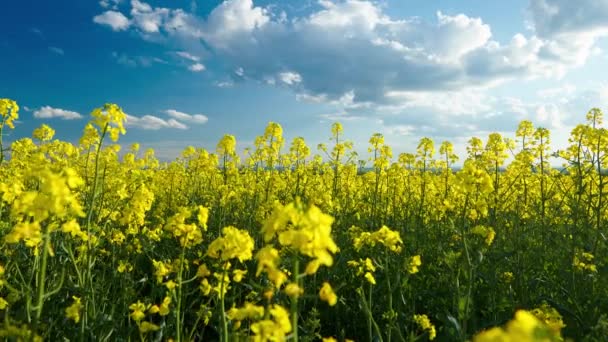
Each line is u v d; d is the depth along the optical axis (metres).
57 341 3.65
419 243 7.22
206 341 4.53
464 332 3.62
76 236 4.66
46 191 2.50
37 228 2.63
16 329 2.64
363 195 11.21
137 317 3.15
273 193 9.72
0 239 4.12
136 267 5.50
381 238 4.03
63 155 8.30
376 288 5.23
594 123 7.05
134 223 4.94
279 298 4.11
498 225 6.55
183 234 3.29
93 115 4.17
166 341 3.83
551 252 6.58
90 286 3.75
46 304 3.88
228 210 9.02
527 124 7.99
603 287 4.97
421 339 4.38
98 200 5.42
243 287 5.00
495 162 7.47
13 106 5.93
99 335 3.61
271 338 2.10
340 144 9.74
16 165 8.06
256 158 9.94
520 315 1.11
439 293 5.28
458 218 6.63
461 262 4.61
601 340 3.54
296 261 2.35
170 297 3.33
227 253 2.72
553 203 8.16
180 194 11.22
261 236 6.91
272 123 9.52
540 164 7.68
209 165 10.21
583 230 6.14
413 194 11.29
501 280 5.19
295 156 10.64
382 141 9.71
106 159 6.26
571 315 4.30
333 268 5.52
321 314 4.94
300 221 2.05
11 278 4.07
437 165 10.68
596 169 6.65
